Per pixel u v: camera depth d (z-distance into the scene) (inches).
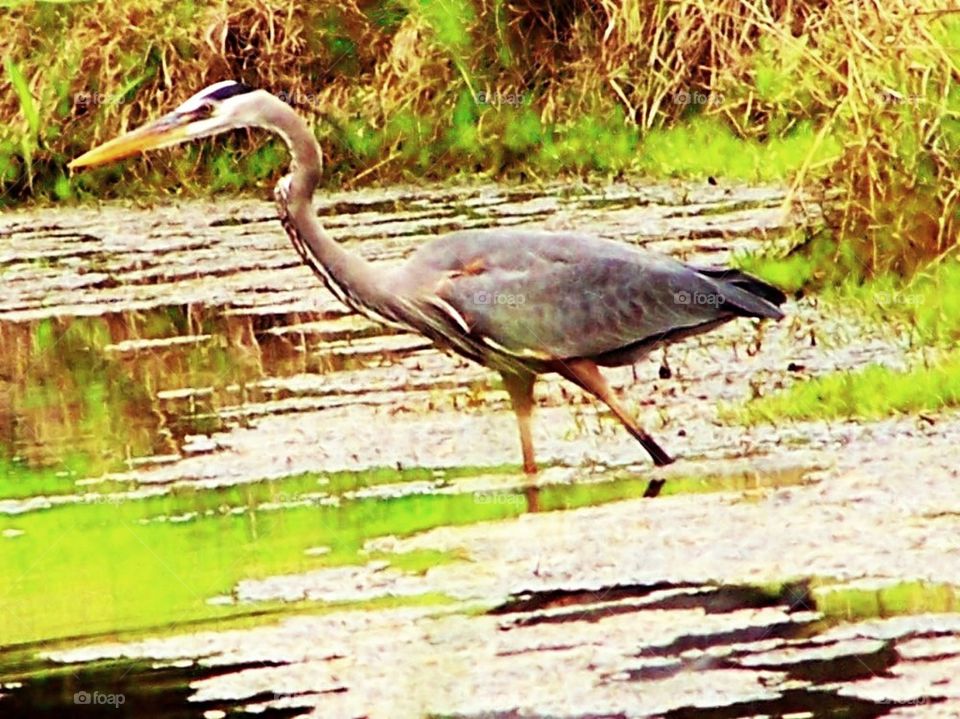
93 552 424.2
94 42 981.8
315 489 463.8
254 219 896.9
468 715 311.6
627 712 308.0
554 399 538.3
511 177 963.3
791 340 570.6
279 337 644.1
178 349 633.0
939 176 607.8
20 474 498.3
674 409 511.5
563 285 462.0
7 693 339.0
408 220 844.0
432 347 618.5
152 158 986.1
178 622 372.8
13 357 633.6
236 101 476.7
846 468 439.5
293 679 335.6
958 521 392.5
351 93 992.9
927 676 315.3
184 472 487.8
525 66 994.7
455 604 370.6
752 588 364.5
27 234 895.1
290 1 989.2
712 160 905.5
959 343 537.0
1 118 980.6
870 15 644.7
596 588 372.5
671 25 960.9
